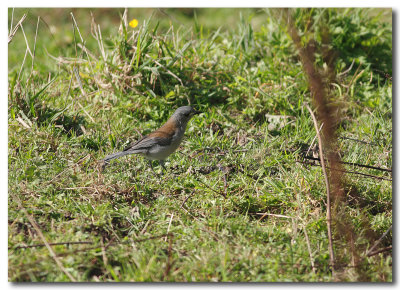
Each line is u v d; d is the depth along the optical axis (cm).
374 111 1347
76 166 1050
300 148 1156
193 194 1002
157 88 1388
